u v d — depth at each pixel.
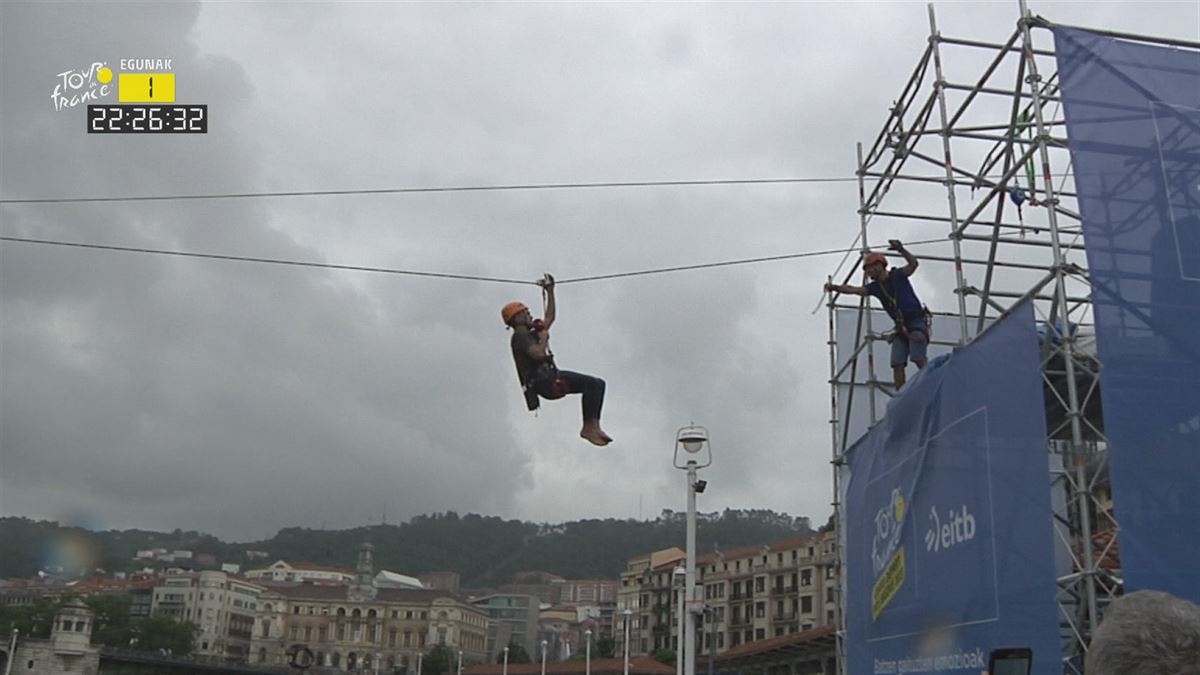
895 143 15.76
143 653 109.12
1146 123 10.84
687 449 18.42
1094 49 11.07
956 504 12.13
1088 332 12.85
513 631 173.50
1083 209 10.34
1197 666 2.28
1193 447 9.78
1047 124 12.42
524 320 10.88
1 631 115.69
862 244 16.45
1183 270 10.34
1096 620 9.64
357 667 151.12
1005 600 10.91
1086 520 9.89
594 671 92.75
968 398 12.02
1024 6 11.54
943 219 16.98
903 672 13.30
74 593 136.75
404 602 155.62
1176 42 11.28
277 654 152.00
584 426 10.61
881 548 14.32
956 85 14.55
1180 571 9.40
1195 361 10.02
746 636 109.44
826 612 101.19
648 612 120.38
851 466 16.05
